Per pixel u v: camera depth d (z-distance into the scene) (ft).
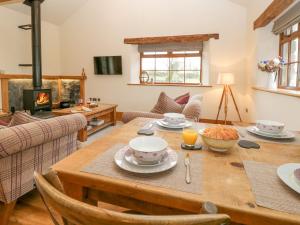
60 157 6.71
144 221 1.20
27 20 16.85
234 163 2.82
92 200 2.74
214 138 3.16
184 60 17.94
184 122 4.86
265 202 1.96
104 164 2.72
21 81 16.11
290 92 8.28
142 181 2.32
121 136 3.96
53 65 19.54
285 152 3.26
